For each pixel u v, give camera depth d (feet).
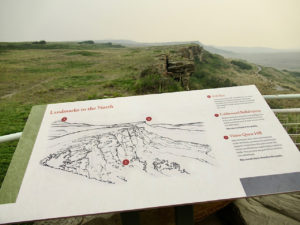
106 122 4.48
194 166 3.77
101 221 5.69
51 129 4.42
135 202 3.35
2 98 34.50
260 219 5.28
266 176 3.62
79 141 4.22
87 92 34.27
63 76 43.21
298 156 3.86
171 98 4.85
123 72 42.04
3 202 3.43
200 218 5.72
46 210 3.33
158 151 3.99
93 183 3.61
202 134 4.23
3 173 18.28
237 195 3.41
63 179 3.68
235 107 4.66
